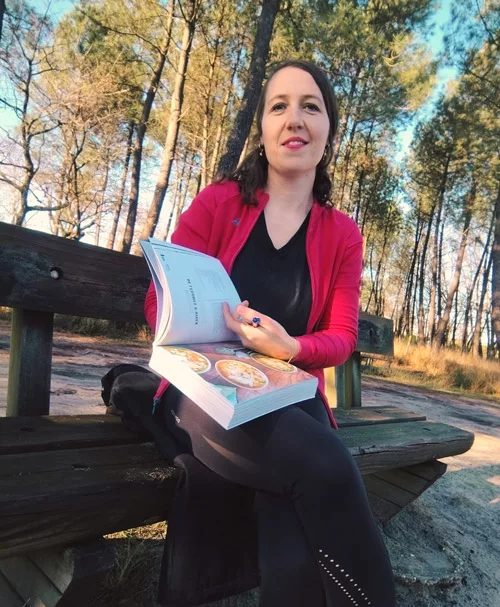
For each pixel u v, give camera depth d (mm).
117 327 7879
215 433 1044
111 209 15758
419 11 14562
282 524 1009
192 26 11609
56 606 931
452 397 8000
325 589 951
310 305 1364
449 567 1940
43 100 11633
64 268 1569
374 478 2266
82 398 3082
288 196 1427
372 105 17094
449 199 24812
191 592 1044
